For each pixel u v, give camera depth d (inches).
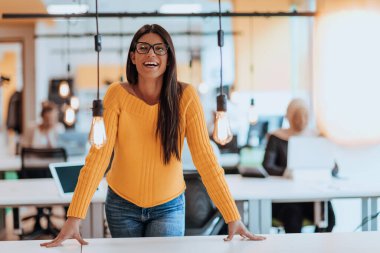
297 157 157.5
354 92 193.3
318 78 240.7
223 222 131.8
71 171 137.9
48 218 187.5
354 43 195.0
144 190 85.6
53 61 459.5
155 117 82.7
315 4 252.2
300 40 294.5
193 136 84.3
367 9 186.7
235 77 328.2
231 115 322.7
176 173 86.8
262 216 136.1
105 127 81.0
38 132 248.1
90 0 329.1
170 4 359.6
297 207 157.8
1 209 187.3
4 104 443.2
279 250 73.4
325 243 77.3
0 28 376.5
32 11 323.6
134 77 85.6
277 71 314.3
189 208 129.6
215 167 83.0
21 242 79.1
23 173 201.6
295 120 170.6
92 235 131.9
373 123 180.2
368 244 76.6
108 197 88.6
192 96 85.2
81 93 460.1
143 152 84.0
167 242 78.3
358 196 139.6
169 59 82.8
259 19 313.9
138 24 443.8
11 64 450.6
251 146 251.3
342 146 199.2
